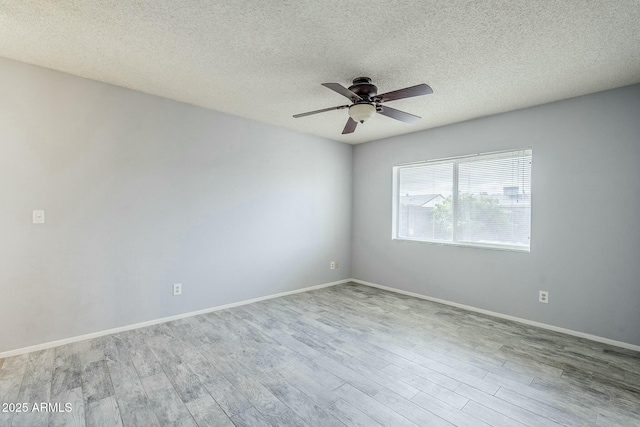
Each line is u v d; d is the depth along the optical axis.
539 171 3.26
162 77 2.76
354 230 5.25
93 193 2.85
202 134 3.52
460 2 1.71
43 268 2.63
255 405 1.90
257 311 3.66
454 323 3.33
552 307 3.18
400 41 2.12
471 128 3.79
